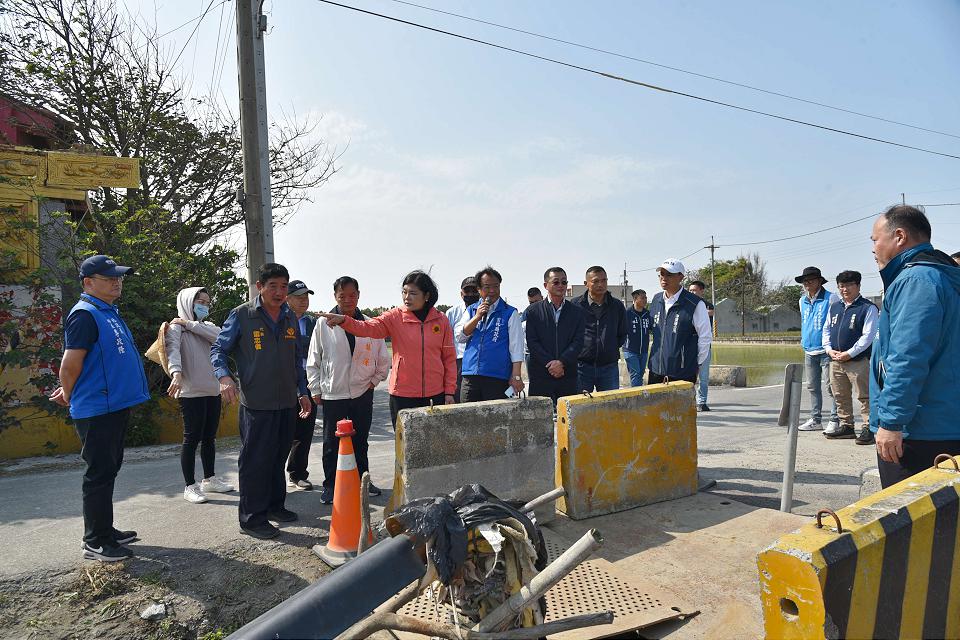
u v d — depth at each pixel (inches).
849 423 312.0
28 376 328.2
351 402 219.8
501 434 186.4
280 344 189.5
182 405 217.2
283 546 178.2
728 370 579.5
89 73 542.9
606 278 258.7
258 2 340.8
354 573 92.4
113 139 563.5
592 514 196.4
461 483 179.2
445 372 215.9
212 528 190.9
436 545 94.9
